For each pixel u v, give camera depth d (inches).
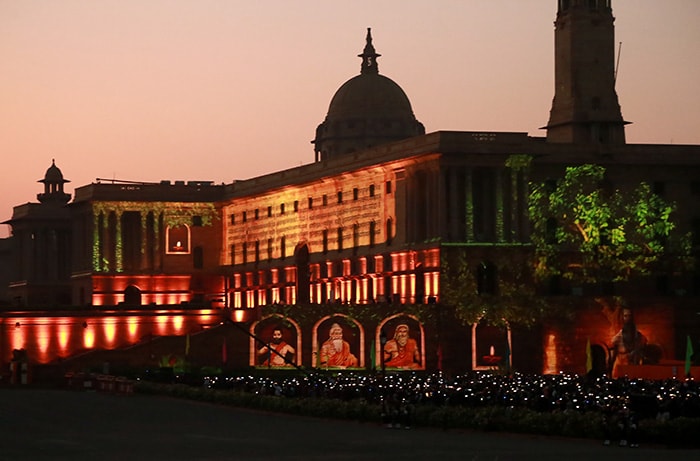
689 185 7096.5
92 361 6879.9
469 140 6717.5
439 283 6638.8
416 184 6919.3
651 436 3454.7
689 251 6943.9
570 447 3415.4
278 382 5477.4
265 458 3154.5
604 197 6963.6
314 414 4488.2
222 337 6870.1
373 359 6043.3
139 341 7372.1
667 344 6796.3
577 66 7121.1
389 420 4104.3
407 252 6899.6
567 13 7170.3
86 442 3572.8
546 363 6668.3
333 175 7539.4
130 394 5787.4
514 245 6722.4
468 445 3479.3
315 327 6722.4
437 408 4072.3
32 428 4030.5
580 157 6914.4
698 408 3757.4
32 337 7332.7
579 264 6830.7
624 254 6815.9
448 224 6678.2
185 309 7490.2
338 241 7593.5
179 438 3695.9
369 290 7263.8
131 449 3373.5
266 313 6806.1
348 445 3484.3
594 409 3919.8
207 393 5260.8
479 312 6579.7
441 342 6560.0
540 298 6678.2
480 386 4643.2
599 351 6756.9
